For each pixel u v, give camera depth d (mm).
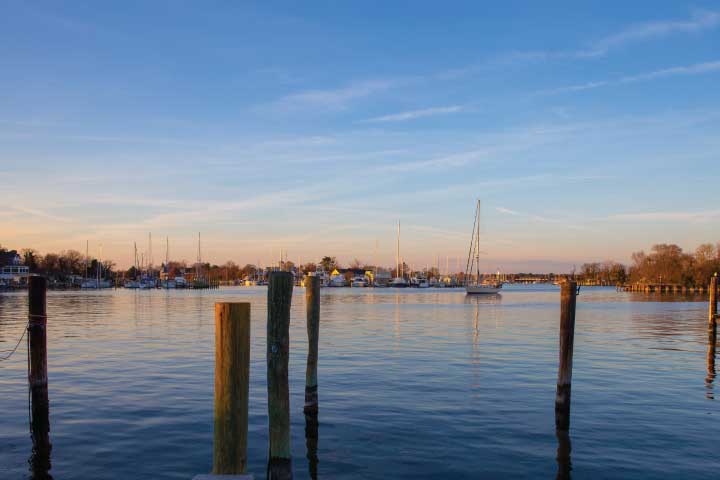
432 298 91562
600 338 29156
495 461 10078
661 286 132000
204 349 23578
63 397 14586
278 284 9078
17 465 9828
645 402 14312
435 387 16016
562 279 12734
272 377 9109
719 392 15492
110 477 9312
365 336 29406
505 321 40281
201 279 166125
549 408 13688
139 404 13859
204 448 10680
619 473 9516
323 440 11250
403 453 10500
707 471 9594
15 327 34156
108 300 76938
